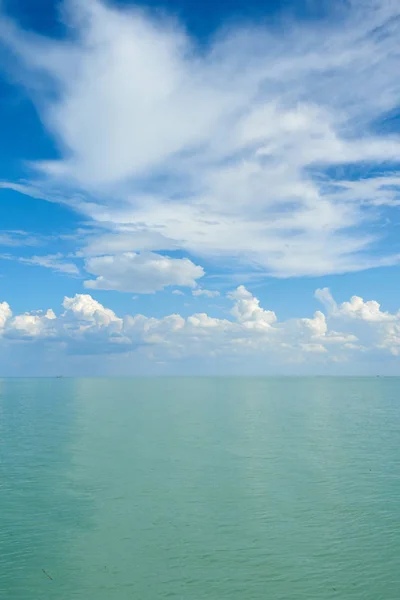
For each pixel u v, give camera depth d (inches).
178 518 1166.3
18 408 4087.1
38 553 973.8
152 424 2901.1
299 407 4215.1
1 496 1347.2
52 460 1812.3
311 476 1565.0
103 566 918.4
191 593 819.4
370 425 2874.0
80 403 4702.3
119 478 1536.7
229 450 2007.9
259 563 928.3
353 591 828.0
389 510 1218.0
